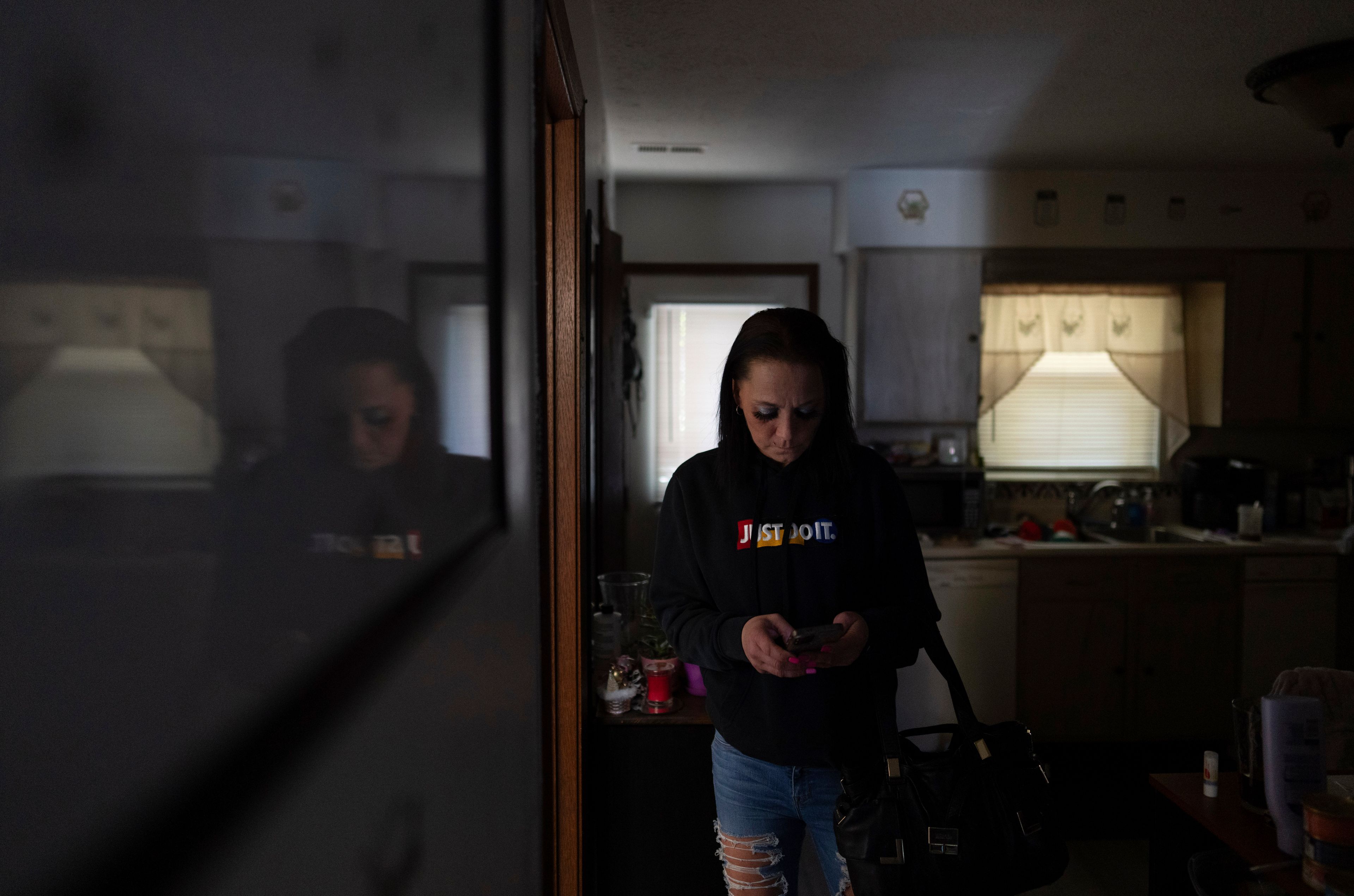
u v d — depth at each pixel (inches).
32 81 6.7
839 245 159.3
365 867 14.7
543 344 45.3
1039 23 91.4
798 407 52.9
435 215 21.6
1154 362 162.1
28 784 6.6
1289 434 165.9
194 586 9.2
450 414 22.8
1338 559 142.6
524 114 39.6
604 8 88.4
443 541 21.6
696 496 59.7
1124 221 151.0
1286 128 126.8
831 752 53.9
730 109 119.5
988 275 153.1
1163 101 115.1
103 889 7.6
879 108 118.9
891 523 58.1
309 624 12.4
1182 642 142.0
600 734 75.5
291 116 12.2
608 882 75.5
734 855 57.5
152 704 8.4
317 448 12.9
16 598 6.5
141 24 8.3
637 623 86.7
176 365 8.9
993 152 139.9
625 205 165.5
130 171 8.1
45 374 6.8
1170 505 166.9
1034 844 48.6
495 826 29.2
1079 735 142.1
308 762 12.1
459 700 23.0
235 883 9.9
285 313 11.8
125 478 8.0
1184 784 62.8
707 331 166.9
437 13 21.9
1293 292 151.7
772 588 56.3
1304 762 51.5
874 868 48.6
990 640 141.0
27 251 6.6
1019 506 166.9
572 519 67.7
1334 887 45.9
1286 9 87.7
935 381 153.6
